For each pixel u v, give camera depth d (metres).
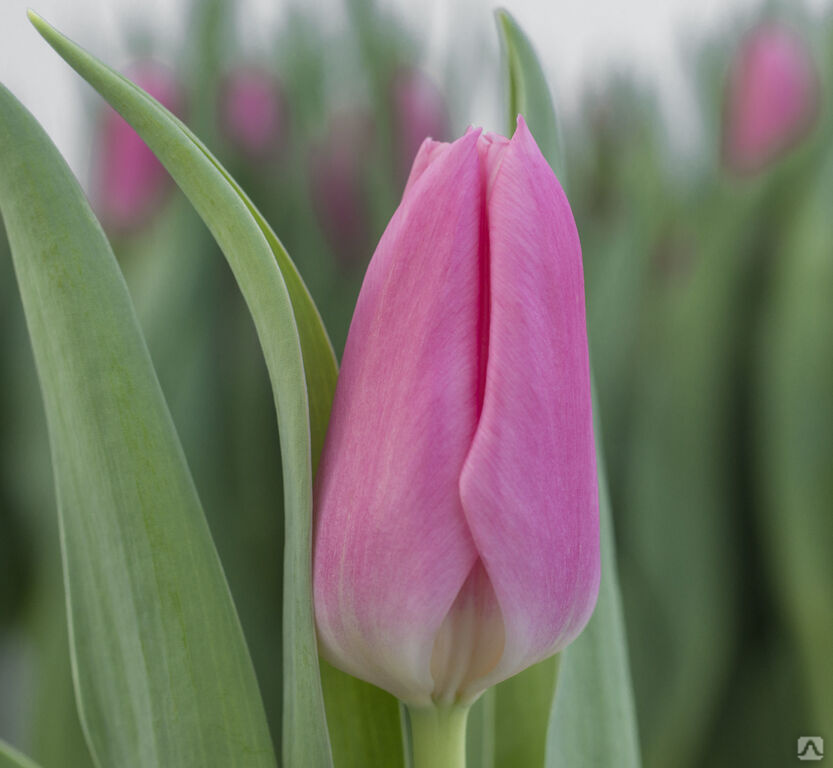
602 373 0.56
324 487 0.22
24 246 0.23
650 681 0.53
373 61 0.56
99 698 0.23
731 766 0.53
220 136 0.54
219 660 0.23
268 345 0.22
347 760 0.25
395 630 0.21
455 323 0.21
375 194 0.55
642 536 0.54
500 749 0.28
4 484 0.52
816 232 0.53
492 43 0.56
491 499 0.21
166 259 0.52
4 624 0.53
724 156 0.57
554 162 0.27
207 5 0.54
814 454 0.51
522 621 0.21
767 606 0.54
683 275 0.59
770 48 0.56
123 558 0.23
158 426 0.23
